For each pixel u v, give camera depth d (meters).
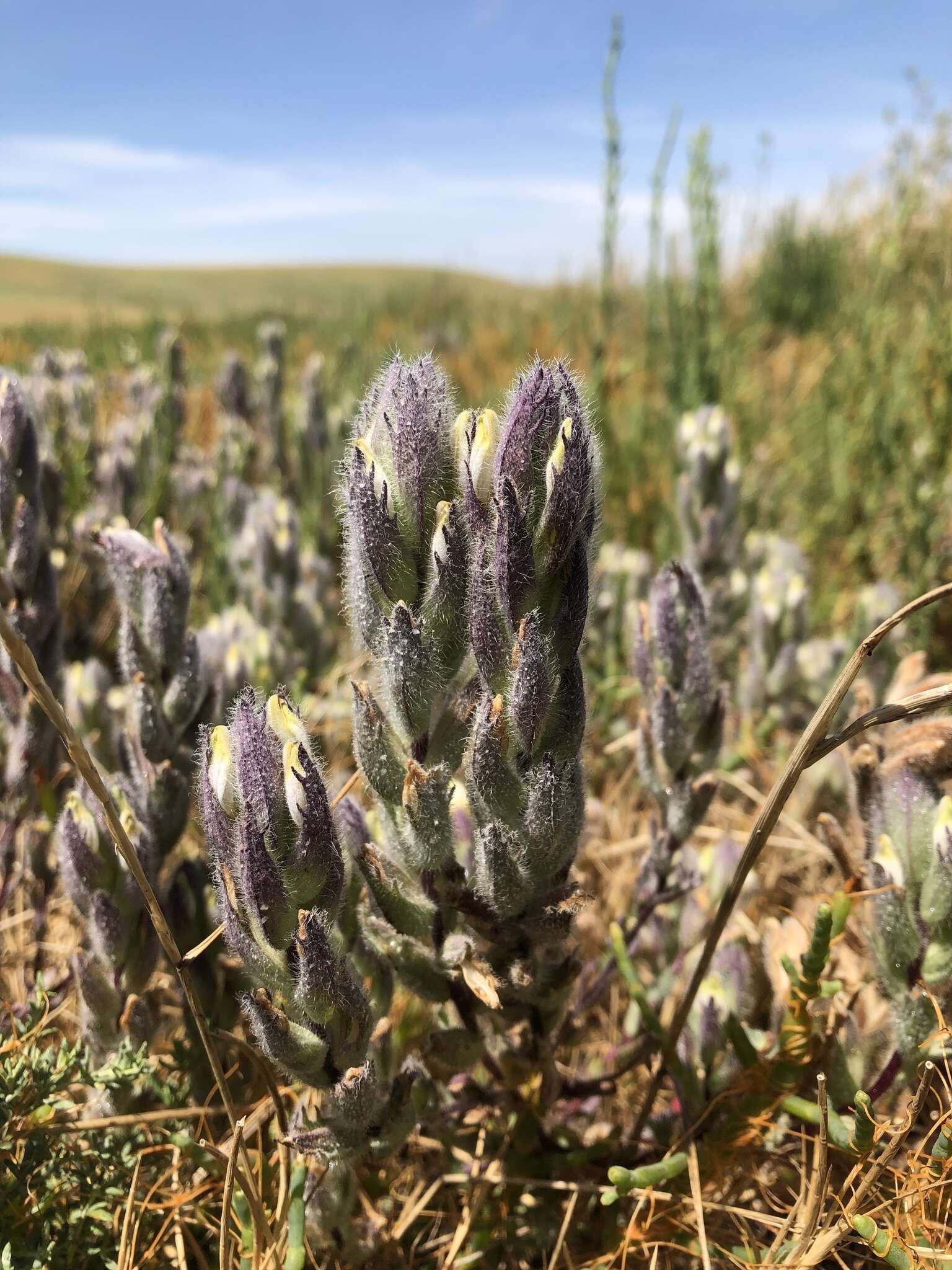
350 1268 0.14
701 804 0.15
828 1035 0.14
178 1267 0.14
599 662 0.29
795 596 0.26
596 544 0.11
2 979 0.19
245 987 0.14
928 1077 0.11
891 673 0.27
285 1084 0.15
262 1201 0.13
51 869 0.18
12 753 0.18
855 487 0.40
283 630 0.29
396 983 0.17
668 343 0.46
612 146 0.33
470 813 0.11
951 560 0.32
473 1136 0.16
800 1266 0.12
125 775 0.15
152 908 0.11
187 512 0.39
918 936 0.12
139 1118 0.14
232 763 0.10
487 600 0.10
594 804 0.22
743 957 0.16
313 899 0.10
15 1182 0.12
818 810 0.24
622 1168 0.13
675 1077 0.15
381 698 0.11
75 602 0.31
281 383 0.43
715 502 0.28
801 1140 0.14
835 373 0.47
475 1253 0.14
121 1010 0.14
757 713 0.27
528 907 0.11
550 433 0.10
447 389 0.10
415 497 0.10
